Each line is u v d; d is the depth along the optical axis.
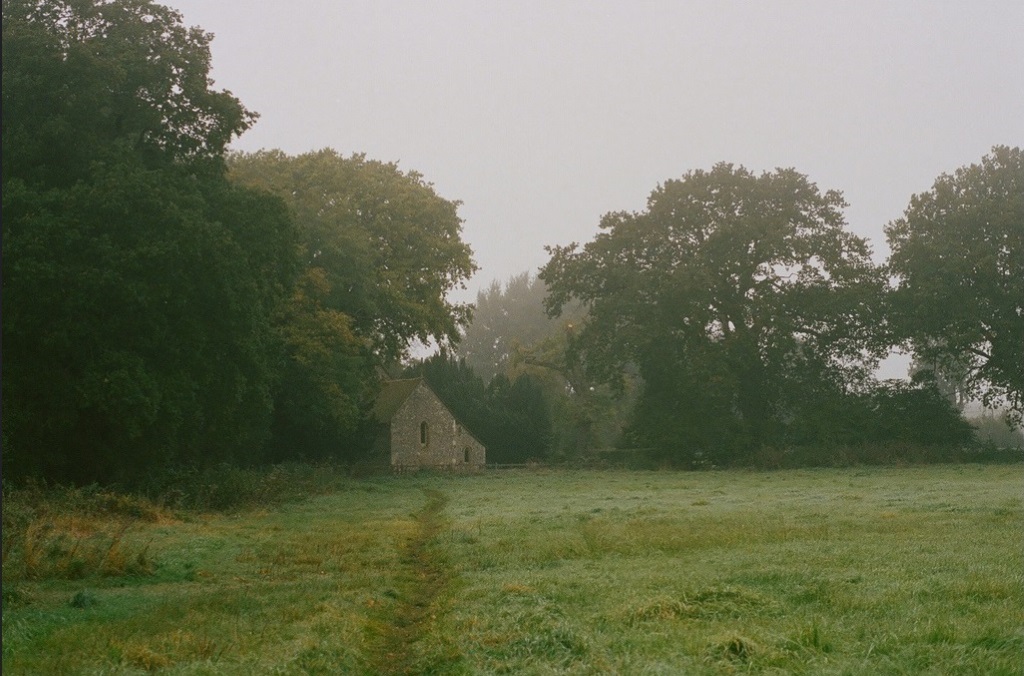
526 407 88.69
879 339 71.31
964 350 68.31
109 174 34.12
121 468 36.69
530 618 12.30
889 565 16.14
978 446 70.00
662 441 70.75
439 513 34.75
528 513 32.12
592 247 75.38
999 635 10.38
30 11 36.97
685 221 72.25
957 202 69.50
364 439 67.25
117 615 13.96
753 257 70.44
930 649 9.96
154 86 39.25
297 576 18.70
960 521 23.92
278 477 43.97
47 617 13.48
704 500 35.94
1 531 18.28
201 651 11.40
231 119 41.72
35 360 33.69
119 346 34.84
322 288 60.41
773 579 15.05
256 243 39.88
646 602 12.80
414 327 74.44
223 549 22.97
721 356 69.25
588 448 93.56
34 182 35.19
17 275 31.41
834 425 69.31
